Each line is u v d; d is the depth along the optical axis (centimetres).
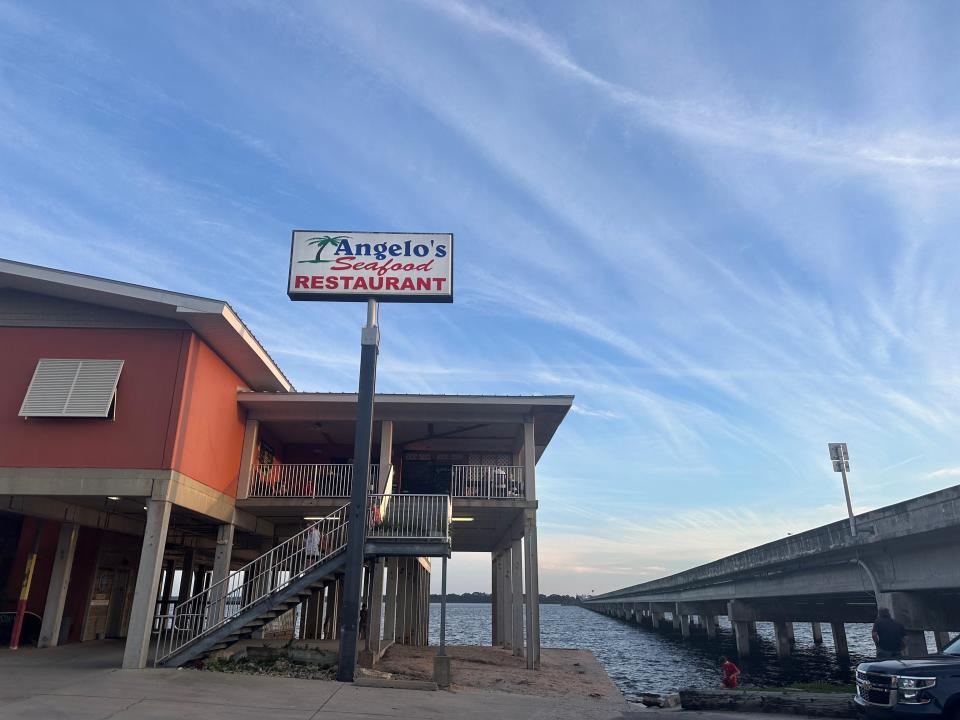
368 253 1678
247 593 1886
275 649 1487
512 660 2002
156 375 1516
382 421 1977
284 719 934
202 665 1385
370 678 1377
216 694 1084
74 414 1451
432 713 1042
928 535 1809
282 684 1216
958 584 1780
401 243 1691
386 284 1650
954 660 868
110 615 2066
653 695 1903
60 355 1519
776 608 3906
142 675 1234
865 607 3875
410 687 1284
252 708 994
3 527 1777
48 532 1809
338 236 1691
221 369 1748
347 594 1365
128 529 2008
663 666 3525
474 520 2130
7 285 1550
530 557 1850
